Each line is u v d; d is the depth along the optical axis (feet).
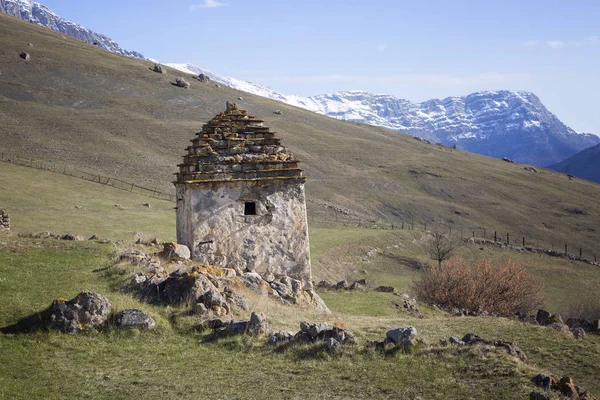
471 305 129.29
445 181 448.24
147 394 43.32
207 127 81.25
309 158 445.37
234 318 59.00
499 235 357.41
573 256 277.23
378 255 229.45
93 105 455.22
